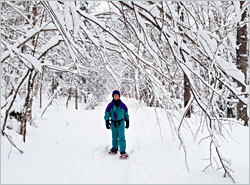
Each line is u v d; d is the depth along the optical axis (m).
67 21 2.32
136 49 2.97
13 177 3.53
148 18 2.53
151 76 2.71
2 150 4.56
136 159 4.97
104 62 2.86
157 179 3.88
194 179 3.79
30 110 7.36
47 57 6.83
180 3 2.61
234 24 2.67
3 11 5.20
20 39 3.18
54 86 11.58
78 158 4.87
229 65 2.64
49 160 4.52
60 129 7.90
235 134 6.67
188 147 5.52
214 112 2.91
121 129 5.27
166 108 2.75
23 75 3.95
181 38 2.53
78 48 2.79
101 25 2.57
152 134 7.07
